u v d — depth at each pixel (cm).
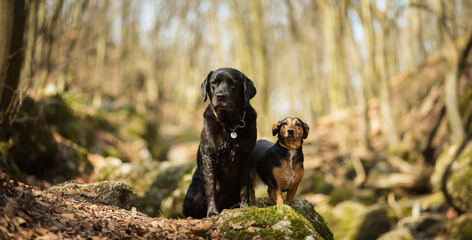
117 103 1585
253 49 1590
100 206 393
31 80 616
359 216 973
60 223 304
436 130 1191
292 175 395
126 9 2447
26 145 671
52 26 809
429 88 1491
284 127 390
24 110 694
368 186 1187
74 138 914
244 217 361
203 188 429
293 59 2353
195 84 2958
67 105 977
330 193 1154
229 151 397
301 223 353
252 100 1517
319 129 1731
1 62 540
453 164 941
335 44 1505
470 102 1174
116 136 1209
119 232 321
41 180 707
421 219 905
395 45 1878
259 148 441
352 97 1848
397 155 1254
